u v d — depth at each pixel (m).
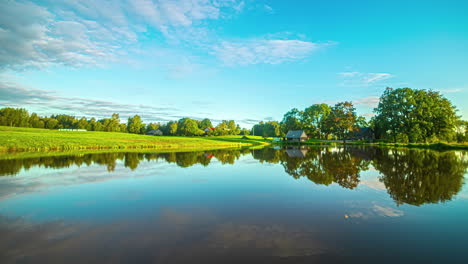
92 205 8.44
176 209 8.05
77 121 122.19
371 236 5.90
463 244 5.46
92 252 5.06
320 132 87.94
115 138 51.91
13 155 24.17
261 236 5.91
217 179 13.36
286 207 8.28
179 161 22.03
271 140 92.62
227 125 150.50
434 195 9.78
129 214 7.54
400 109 50.81
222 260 4.73
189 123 126.50
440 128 46.78
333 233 6.08
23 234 5.97
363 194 10.02
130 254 4.98
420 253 5.06
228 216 7.39
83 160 21.30
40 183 11.95
